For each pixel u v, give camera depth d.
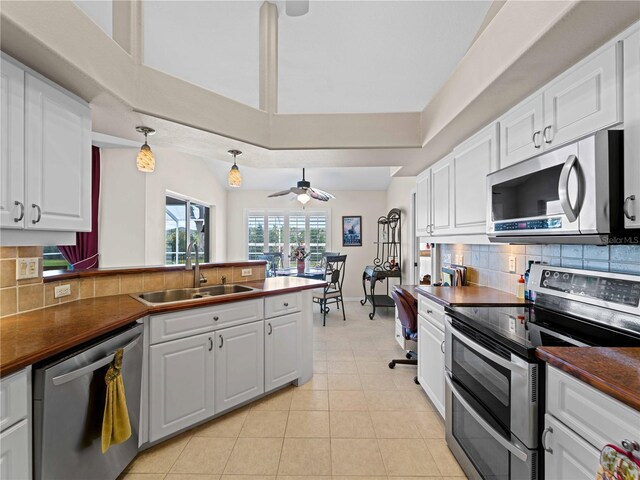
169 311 1.82
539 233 1.35
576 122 1.24
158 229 3.65
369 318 4.84
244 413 2.18
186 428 1.94
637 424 0.75
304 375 2.66
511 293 2.18
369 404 2.30
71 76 1.34
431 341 2.20
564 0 1.00
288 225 6.24
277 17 2.10
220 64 2.40
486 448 1.40
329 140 2.33
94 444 1.34
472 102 1.61
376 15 1.97
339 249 6.23
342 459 1.72
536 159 1.37
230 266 2.87
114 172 3.29
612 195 1.06
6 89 1.17
